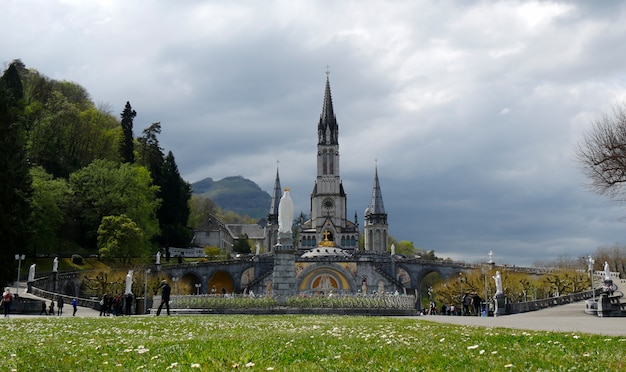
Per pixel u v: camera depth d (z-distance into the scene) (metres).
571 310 52.50
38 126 124.38
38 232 95.50
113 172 116.44
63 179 113.56
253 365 11.07
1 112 57.31
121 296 52.53
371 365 11.63
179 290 101.62
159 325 26.34
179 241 144.00
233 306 47.28
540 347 14.98
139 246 102.69
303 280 112.75
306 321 29.80
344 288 113.12
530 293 95.88
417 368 11.24
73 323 28.47
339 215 181.25
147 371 11.09
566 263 145.62
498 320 35.53
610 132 47.06
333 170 183.00
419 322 29.80
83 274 84.81
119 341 17.88
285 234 51.50
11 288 72.06
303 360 12.40
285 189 52.06
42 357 13.80
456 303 95.50
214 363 11.59
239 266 123.31
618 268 135.00
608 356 13.10
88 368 11.89
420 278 125.44
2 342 18.02
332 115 186.50
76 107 140.38
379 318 36.34
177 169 152.25
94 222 113.94
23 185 57.97
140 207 115.62
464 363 11.94
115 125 164.75
